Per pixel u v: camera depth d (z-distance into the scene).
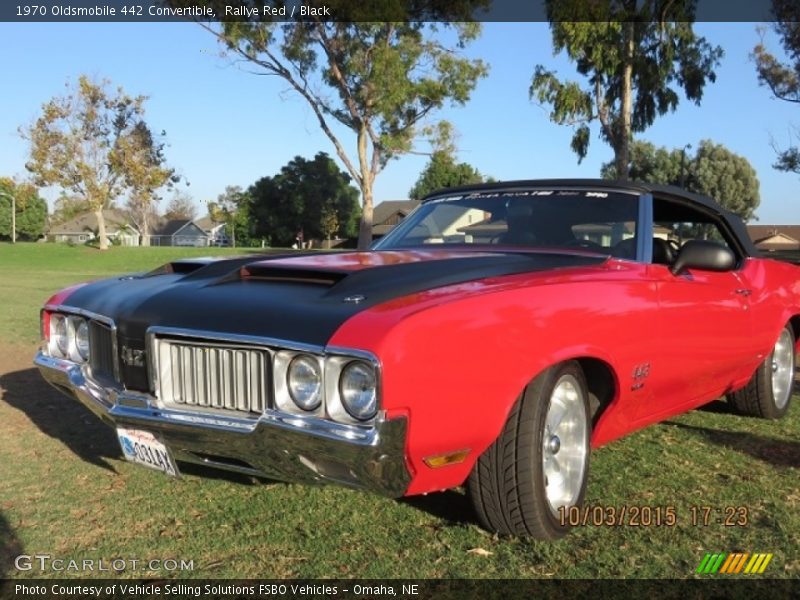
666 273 3.89
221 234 98.81
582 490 3.44
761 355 4.96
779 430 5.14
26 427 5.20
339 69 30.88
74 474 4.17
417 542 3.27
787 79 30.84
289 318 2.83
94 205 50.47
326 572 3.01
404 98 29.95
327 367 2.66
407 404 2.62
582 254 3.87
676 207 4.52
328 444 2.62
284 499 3.79
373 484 2.65
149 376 3.11
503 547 3.20
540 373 3.08
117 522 3.51
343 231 65.81
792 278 5.36
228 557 3.15
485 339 2.84
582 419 3.41
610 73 26.31
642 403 3.75
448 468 2.85
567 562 3.08
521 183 4.52
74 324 3.75
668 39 26.75
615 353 3.40
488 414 2.85
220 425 2.85
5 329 10.86
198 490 3.91
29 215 89.50
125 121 50.19
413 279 3.16
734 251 4.88
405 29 29.61
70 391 3.78
